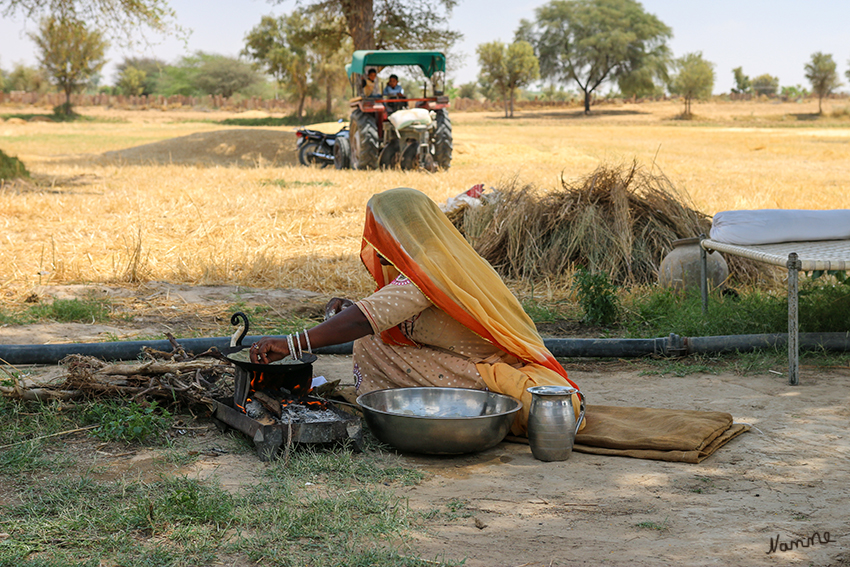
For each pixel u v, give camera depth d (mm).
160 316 6133
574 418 3361
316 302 6730
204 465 3160
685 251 6824
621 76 82562
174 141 26984
